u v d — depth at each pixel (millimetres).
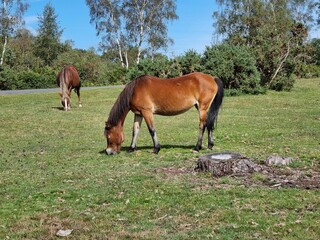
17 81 35781
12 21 46000
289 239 4492
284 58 29953
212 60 27703
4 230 5078
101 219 5348
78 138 12633
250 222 5016
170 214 5438
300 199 5812
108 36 50594
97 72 45969
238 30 50219
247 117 17109
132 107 9484
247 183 6750
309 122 14977
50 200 6230
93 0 48469
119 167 8312
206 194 6199
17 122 15992
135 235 4754
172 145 10984
